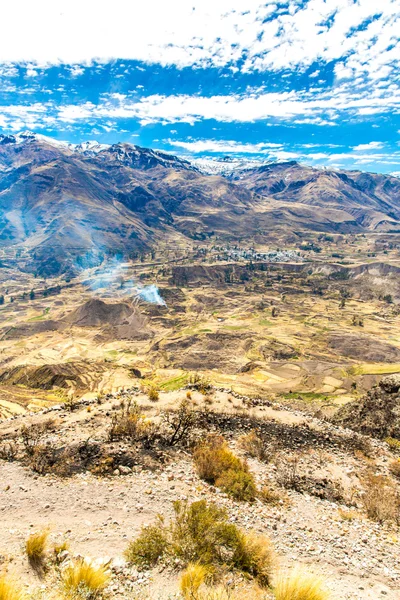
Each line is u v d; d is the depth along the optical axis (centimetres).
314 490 1659
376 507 1525
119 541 1033
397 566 1104
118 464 1509
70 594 770
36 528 1062
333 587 935
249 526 1202
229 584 885
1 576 784
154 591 839
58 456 1520
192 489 1395
